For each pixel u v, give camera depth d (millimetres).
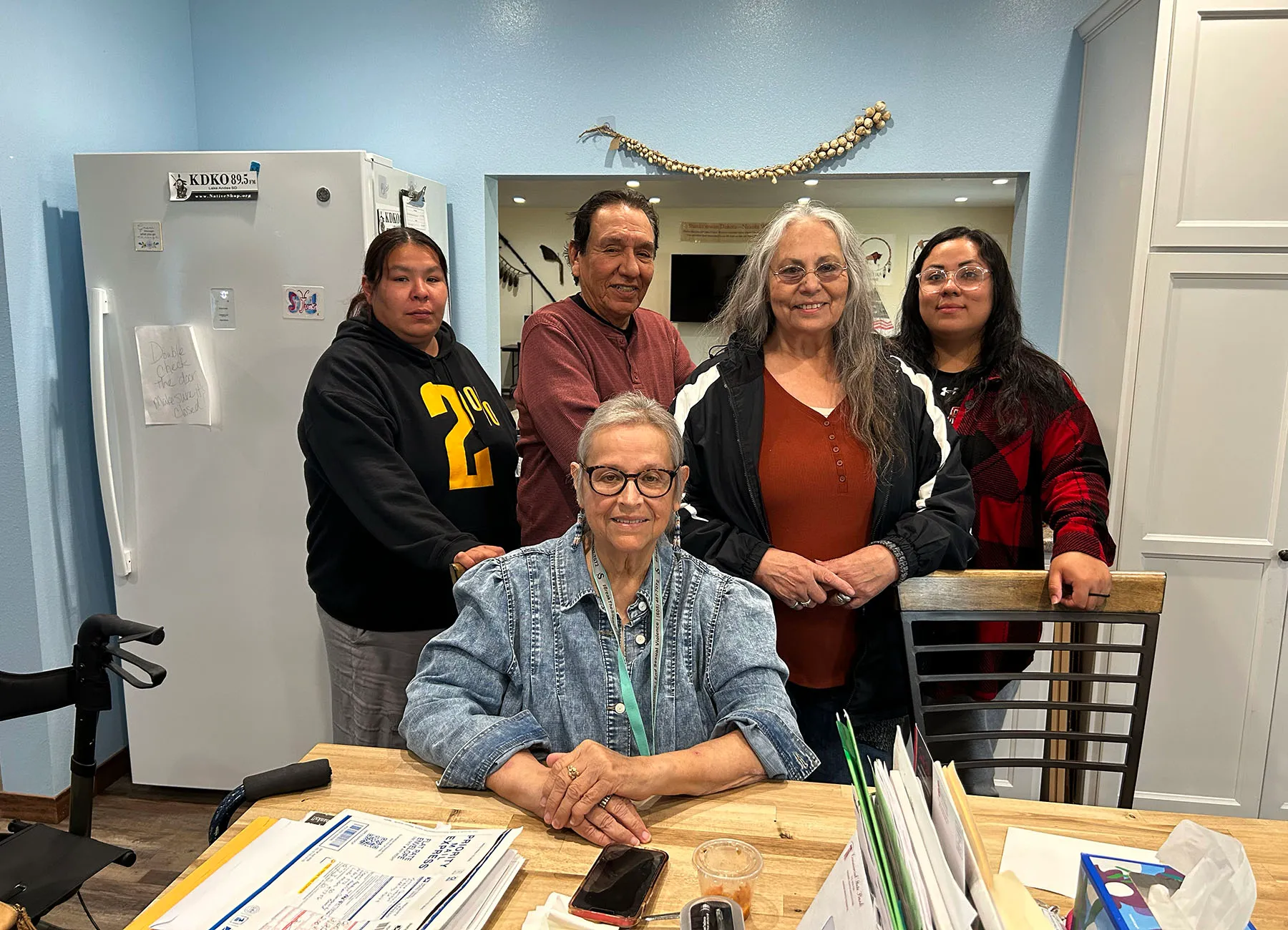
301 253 2229
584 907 895
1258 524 2158
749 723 1153
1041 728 2377
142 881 2160
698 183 3051
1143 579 1424
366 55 2773
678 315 4723
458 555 1531
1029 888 961
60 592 2404
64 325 2383
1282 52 1983
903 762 720
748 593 1279
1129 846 1046
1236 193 2041
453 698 1203
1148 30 2088
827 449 1575
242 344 2279
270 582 2379
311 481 1899
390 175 2348
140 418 2338
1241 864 684
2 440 2273
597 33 2680
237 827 1053
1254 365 2102
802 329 1561
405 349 1877
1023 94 2564
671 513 1218
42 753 2381
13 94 2188
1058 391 1790
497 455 1993
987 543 1820
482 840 983
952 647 1440
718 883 890
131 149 2596
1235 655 2221
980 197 3709
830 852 1019
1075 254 2551
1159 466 2176
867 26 2582
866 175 2664
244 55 2822
